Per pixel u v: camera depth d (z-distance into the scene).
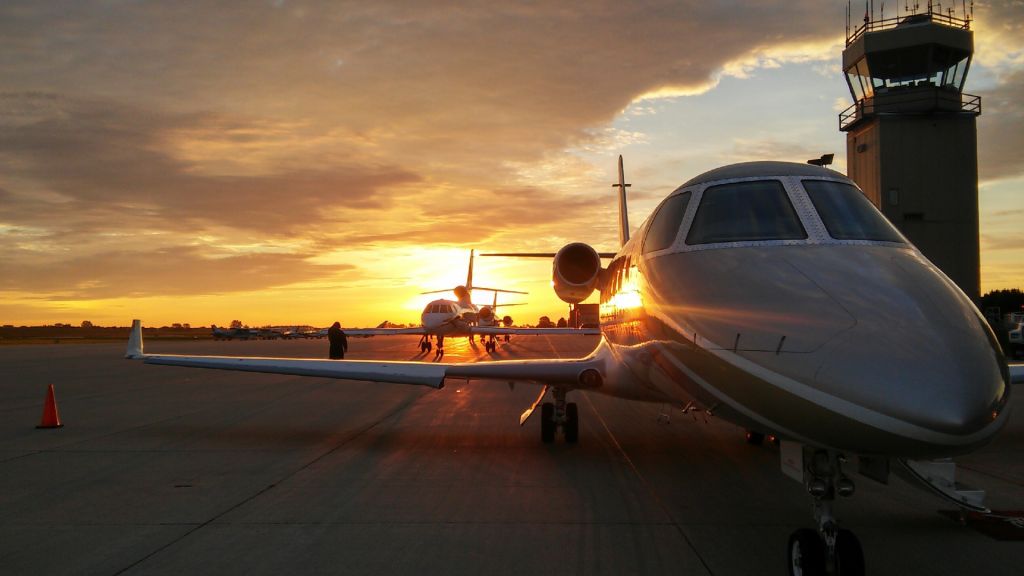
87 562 4.70
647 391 6.83
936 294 4.15
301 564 4.65
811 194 5.29
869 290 4.14
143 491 6.64
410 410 12.89
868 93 24.34
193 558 4.77
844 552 4.05
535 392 16.17
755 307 4.39
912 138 23.42
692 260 5.30
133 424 11.06
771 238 5.01
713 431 10.41
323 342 62.88
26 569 4.57
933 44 22.66
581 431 10.40
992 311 35.19
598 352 8.79
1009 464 7.89
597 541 5.15
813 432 3.82
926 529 5.52
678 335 5.05
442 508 6.04
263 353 34.84
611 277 8.39
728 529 5.46
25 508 6.05
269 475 7.34
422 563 4.67
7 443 9.30
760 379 4.07
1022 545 5.11
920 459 3.67
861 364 3.66
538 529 5.43
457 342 54.12
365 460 8.15
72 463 7.96
